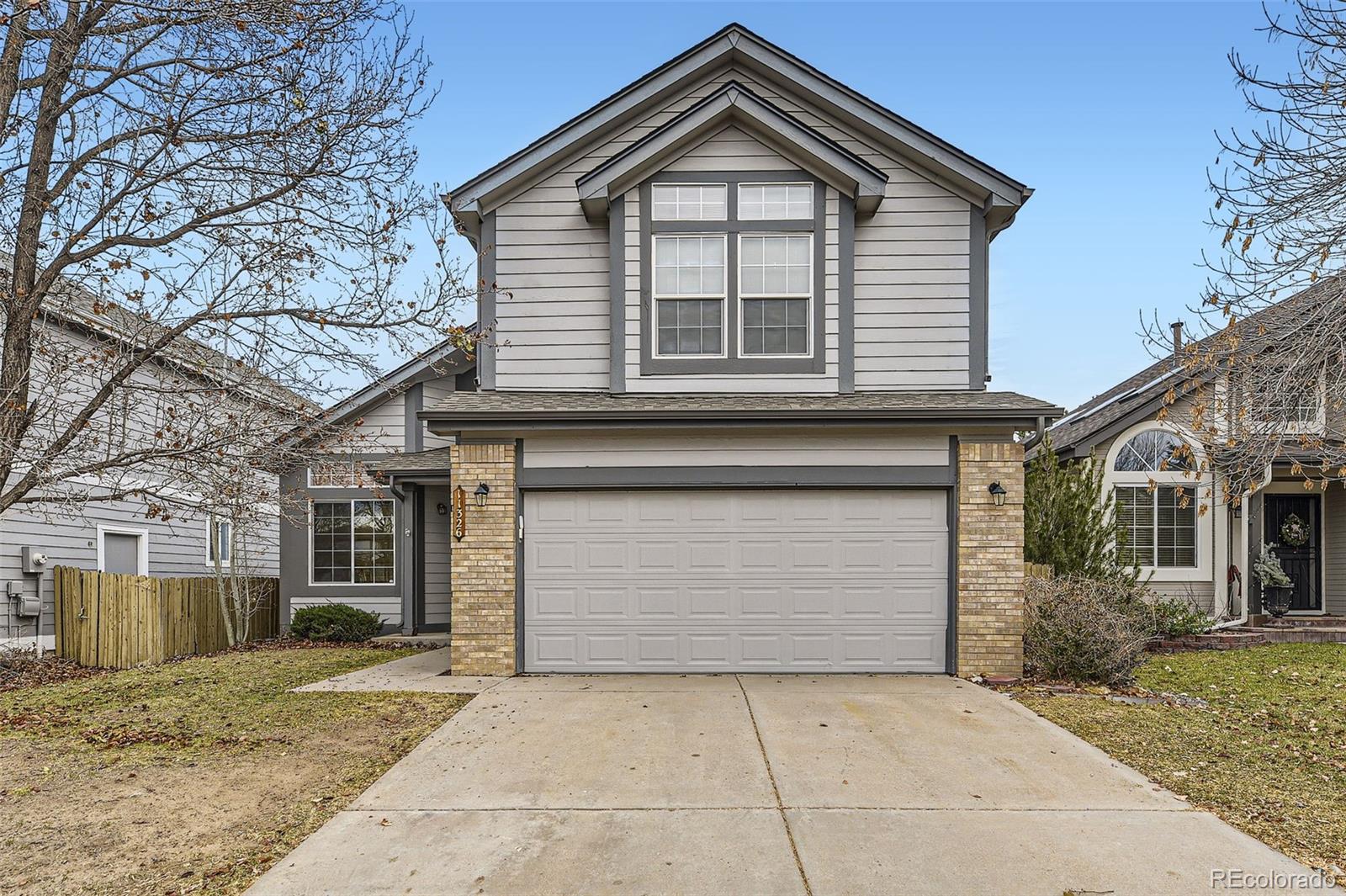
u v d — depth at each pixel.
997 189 9.33
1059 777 5.34
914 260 9.47
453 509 8.80
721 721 6.68
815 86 9.68
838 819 4.59
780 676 8.62
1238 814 4.72
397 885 3.81
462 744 6.07
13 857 4.15
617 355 9.30
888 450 8.79
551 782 5.22
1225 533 12.91
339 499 13.55
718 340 9.38
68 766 5.66
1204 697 8.10
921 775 5.35
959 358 9.38
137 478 13.10
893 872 3.94
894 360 9.39
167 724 6.88
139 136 8.88
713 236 9.41
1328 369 6.60
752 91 9.95
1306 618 13.57
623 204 9.41
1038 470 11.80
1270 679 9.14
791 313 9.37
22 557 11.87
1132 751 5.96
